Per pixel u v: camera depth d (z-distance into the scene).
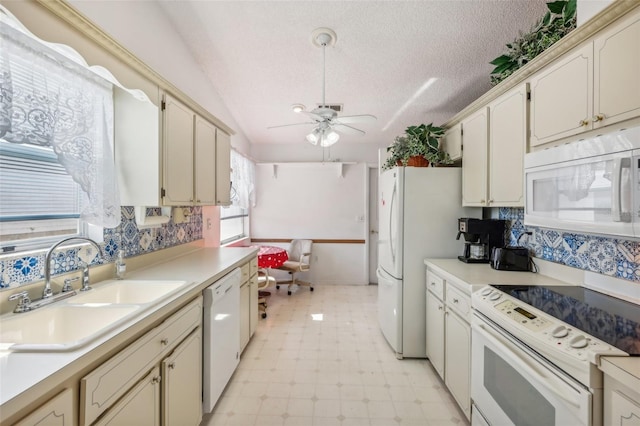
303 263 4.19
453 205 2.31
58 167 1.38
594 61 1.11
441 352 1.96
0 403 0.61
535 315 1.13
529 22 1.91
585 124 1.15
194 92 2.48
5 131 0.91
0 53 0.91
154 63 1.92
